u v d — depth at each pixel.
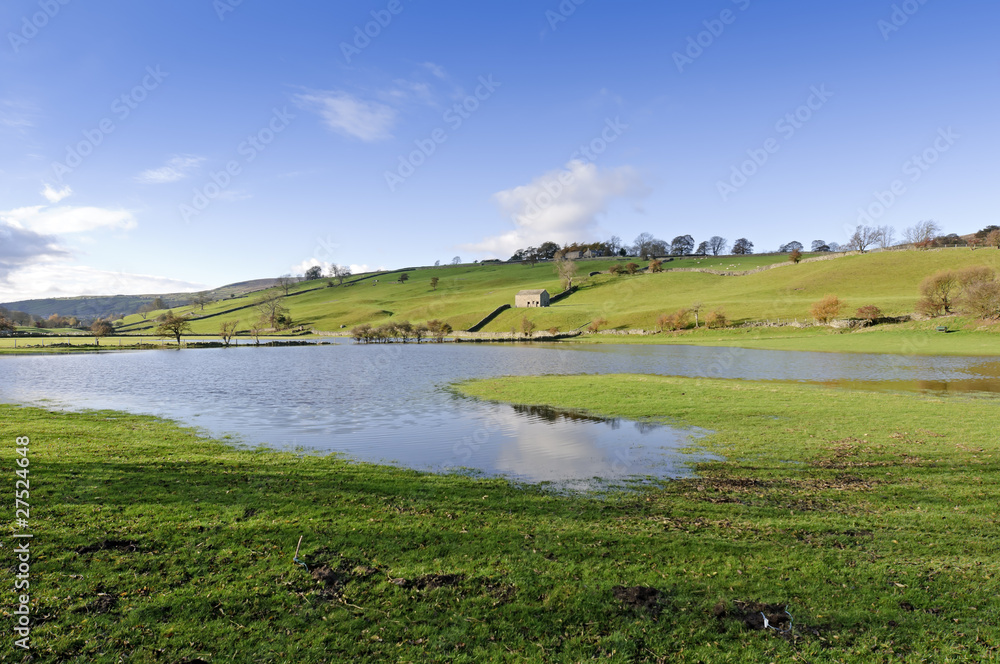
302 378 52.47
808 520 13.34
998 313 75.50
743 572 10.53
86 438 22.23
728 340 93.88
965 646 8.22
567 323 141.25
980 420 25.59
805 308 112.62
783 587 9.95
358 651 8.06
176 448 21.09
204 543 11.36
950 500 14.66
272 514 13.25
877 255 159.25
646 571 10.56
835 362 57.81
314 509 13.73
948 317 82.81
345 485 16.17
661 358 68.12
